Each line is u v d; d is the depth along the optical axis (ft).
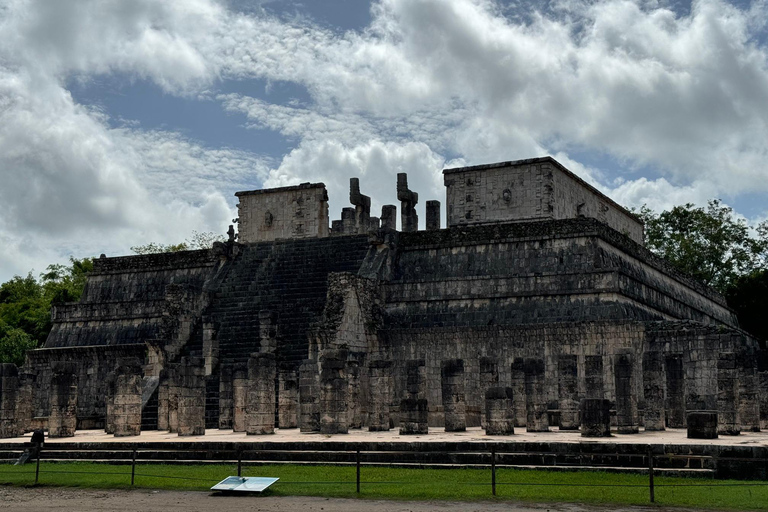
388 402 140.87
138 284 215.51
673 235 271.08
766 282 251.80
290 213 214.90
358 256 184.85
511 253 176.24
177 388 141.08
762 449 92.22
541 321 162.09
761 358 168.66
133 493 92.02
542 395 132.87
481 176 204.23
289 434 133.49
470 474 95.91
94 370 192.85
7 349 239.50
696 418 107.86
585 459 97.81
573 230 172.04
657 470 93.15
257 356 135.33
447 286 171.22
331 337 156.15
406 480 93.56
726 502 80.12
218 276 191.72
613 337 152.76
